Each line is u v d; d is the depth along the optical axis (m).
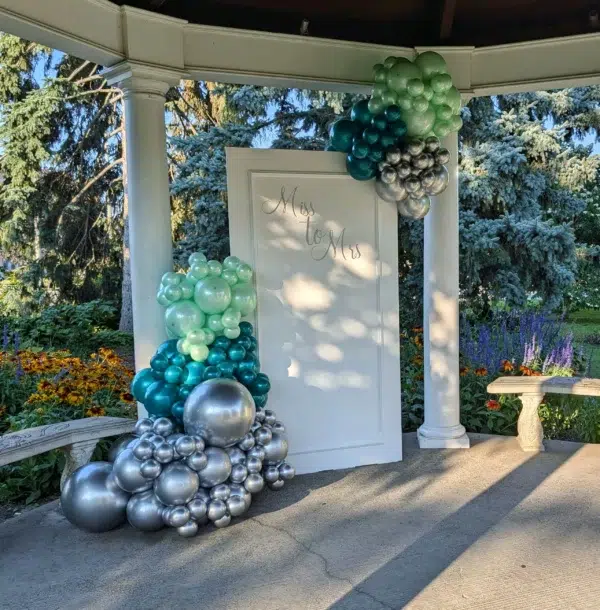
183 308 3.52
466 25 4.25
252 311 3.87
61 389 4.41
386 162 3.91
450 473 4.04
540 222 7.57
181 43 3.78
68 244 11.74
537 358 5.74
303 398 4.09
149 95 3.73
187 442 3.22
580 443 4.56
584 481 3.84
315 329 4.09
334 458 4.17
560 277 7.78
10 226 10.98
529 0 4.09
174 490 3.14
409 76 3.81
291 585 2.75
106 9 3.47
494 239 7.35
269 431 3.58
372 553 3.02
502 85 4.28
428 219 4.47
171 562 2.99
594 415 4.84
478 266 7.55
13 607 2.64
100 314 10.74
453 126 4.02
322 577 2.81
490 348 5.73
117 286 12.41
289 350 4.05
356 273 4.15
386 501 3.63
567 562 2.88
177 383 3.55
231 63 3.93
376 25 4.25
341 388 4.17
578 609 2.51
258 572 2.88
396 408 4.27
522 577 2.76
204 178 8.21
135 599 2.68
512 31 4.22
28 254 11.77
